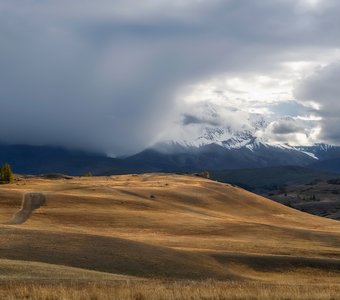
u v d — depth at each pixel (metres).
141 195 172.12
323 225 163.50
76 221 120.62
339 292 36.69
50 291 30.97
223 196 190.50
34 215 124.00
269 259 66.12
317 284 50.25
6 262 45.31
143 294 30.92
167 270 54.53
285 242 103.25
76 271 45.56
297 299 31.12
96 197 152.62
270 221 163.00
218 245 84.44
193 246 82.38
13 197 142.50
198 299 30.31
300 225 159.75
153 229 115.56
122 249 59.47
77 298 29.19
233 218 157.25
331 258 74.56
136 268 53.62
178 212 149.12
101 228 114.31
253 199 198.00
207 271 56.91
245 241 95.38
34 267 44.41
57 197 147.38
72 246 58.84
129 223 121.00
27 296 30.31
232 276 57.12
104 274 46.47
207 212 161.62
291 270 64.12
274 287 38.81
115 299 29.50
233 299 30.88
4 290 31.72
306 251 80.50
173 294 31.19
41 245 58.22
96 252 57.31
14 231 64.69
